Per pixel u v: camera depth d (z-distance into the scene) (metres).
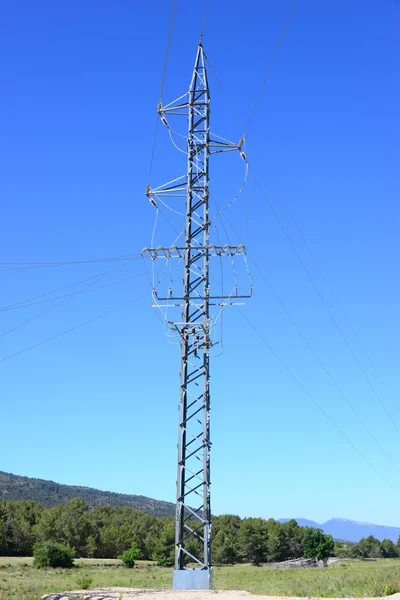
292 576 75.50
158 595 34.62
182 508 38.31
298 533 186.12
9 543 158.50
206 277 42.16
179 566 37.81
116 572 96.94
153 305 42.06
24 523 162.75
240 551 179.00
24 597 35.91
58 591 43.75
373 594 36.38
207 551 37.62
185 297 41.94
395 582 44.03
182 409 39.47
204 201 43.81
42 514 173.50
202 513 38.12
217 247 42.47
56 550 110.06
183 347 40.53
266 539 182.50
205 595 34.00
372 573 68.00
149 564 146.75
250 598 32.66
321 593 37.38
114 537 175.75
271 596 34.94
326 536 169.62
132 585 56.72
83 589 45.19
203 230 43.16
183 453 39.00
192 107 46.00
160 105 46.25
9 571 92.25
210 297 41.72
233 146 44.94
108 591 39.88
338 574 72.50
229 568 139.12
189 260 42.84
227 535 185.12
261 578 72.50
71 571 98.31
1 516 161.00
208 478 38.41
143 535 183.62
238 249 42.34
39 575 84.38
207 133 45.22
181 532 38.09
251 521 185.50
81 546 170.62
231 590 36.91
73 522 171.75
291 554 183.12
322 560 165.38
